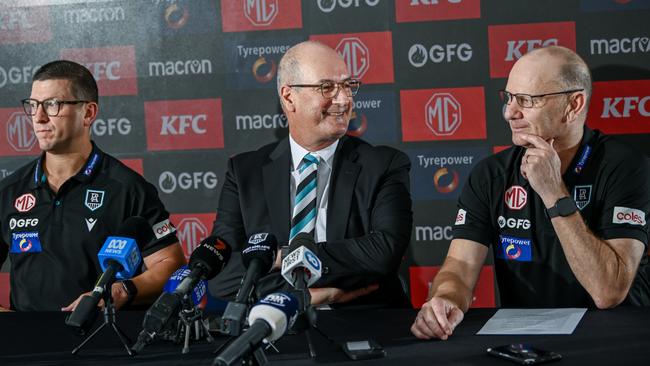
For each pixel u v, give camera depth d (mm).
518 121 2488
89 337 1928
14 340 2094
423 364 1745
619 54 3230
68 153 2963
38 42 3521
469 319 2156
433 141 3359
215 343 1989
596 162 2527
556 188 2357
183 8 3443
